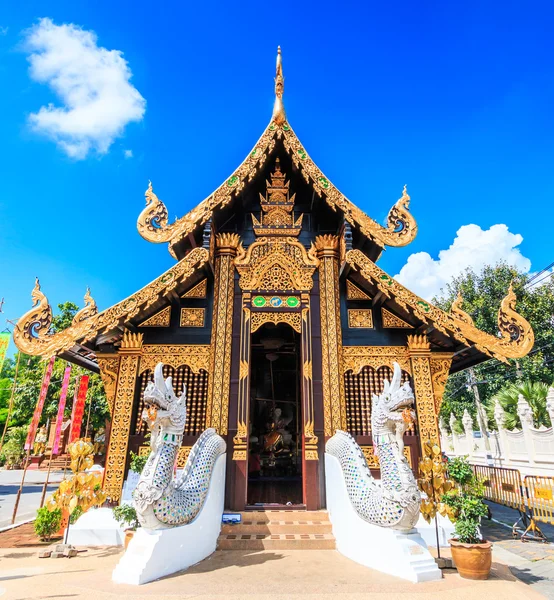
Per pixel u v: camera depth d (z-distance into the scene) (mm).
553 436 17031
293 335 14414
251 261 10133
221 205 9852
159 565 5402
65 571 6141
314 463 8664
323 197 10086
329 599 4602
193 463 6891
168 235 9609
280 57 10836
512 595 5004
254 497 10266
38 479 26344
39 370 27109
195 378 9680
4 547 8234
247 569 5953
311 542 7277
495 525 11586
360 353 9797
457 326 8977
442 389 10008
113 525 8203
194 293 10141
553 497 9617
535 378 25828
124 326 9203
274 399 15977
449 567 6211
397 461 5984
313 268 10125
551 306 27156
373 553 6016
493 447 21406
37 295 8578
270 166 11266
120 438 8938
